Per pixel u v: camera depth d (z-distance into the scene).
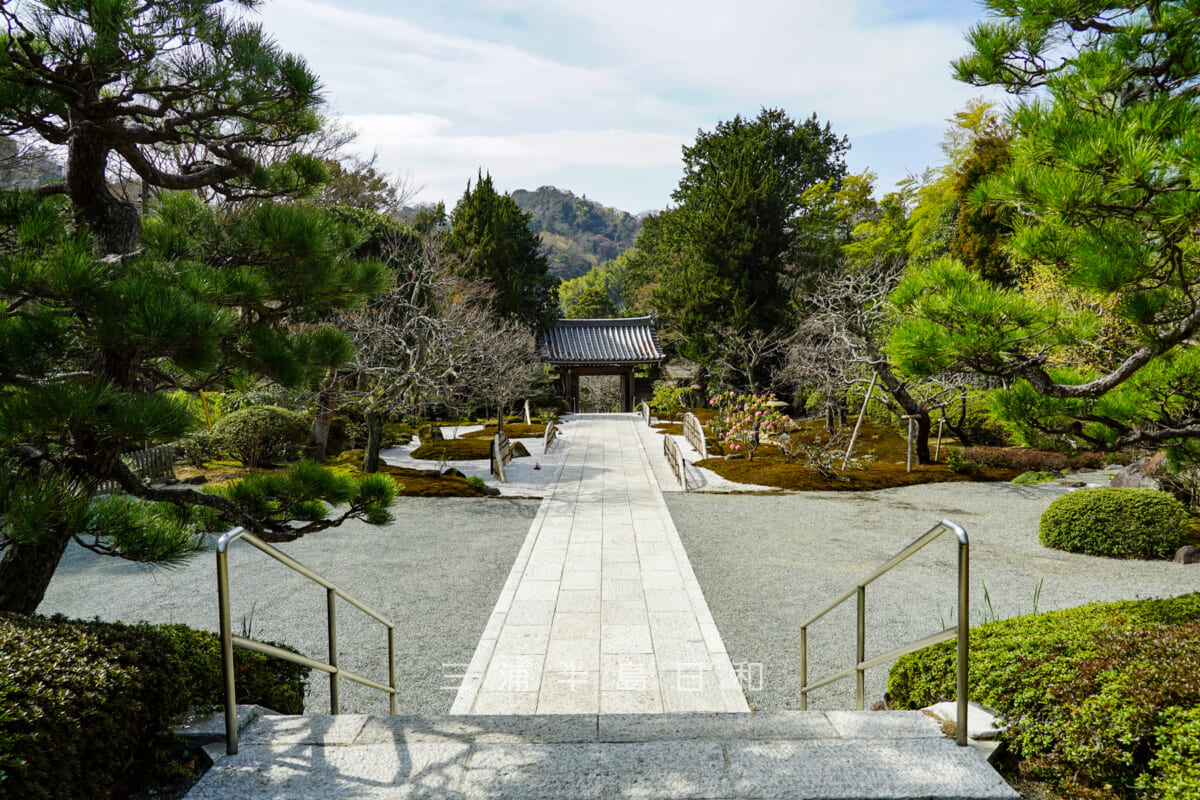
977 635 3.20
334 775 2.10
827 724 2.53
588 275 71.50
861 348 14.30
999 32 3.83
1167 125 3.01
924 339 3.87
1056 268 3.42
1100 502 8.02
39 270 2.83
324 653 5.30
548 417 25.16
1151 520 7.77
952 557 7.88
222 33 3.12
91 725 2.09
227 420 13.14
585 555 7.82
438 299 18.19
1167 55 3.50
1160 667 2.39
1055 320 3.82
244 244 3.88
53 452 3.22
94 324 2.87
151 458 11.08
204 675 2.78
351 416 18.31
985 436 15.95
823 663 5.09
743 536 8.95
